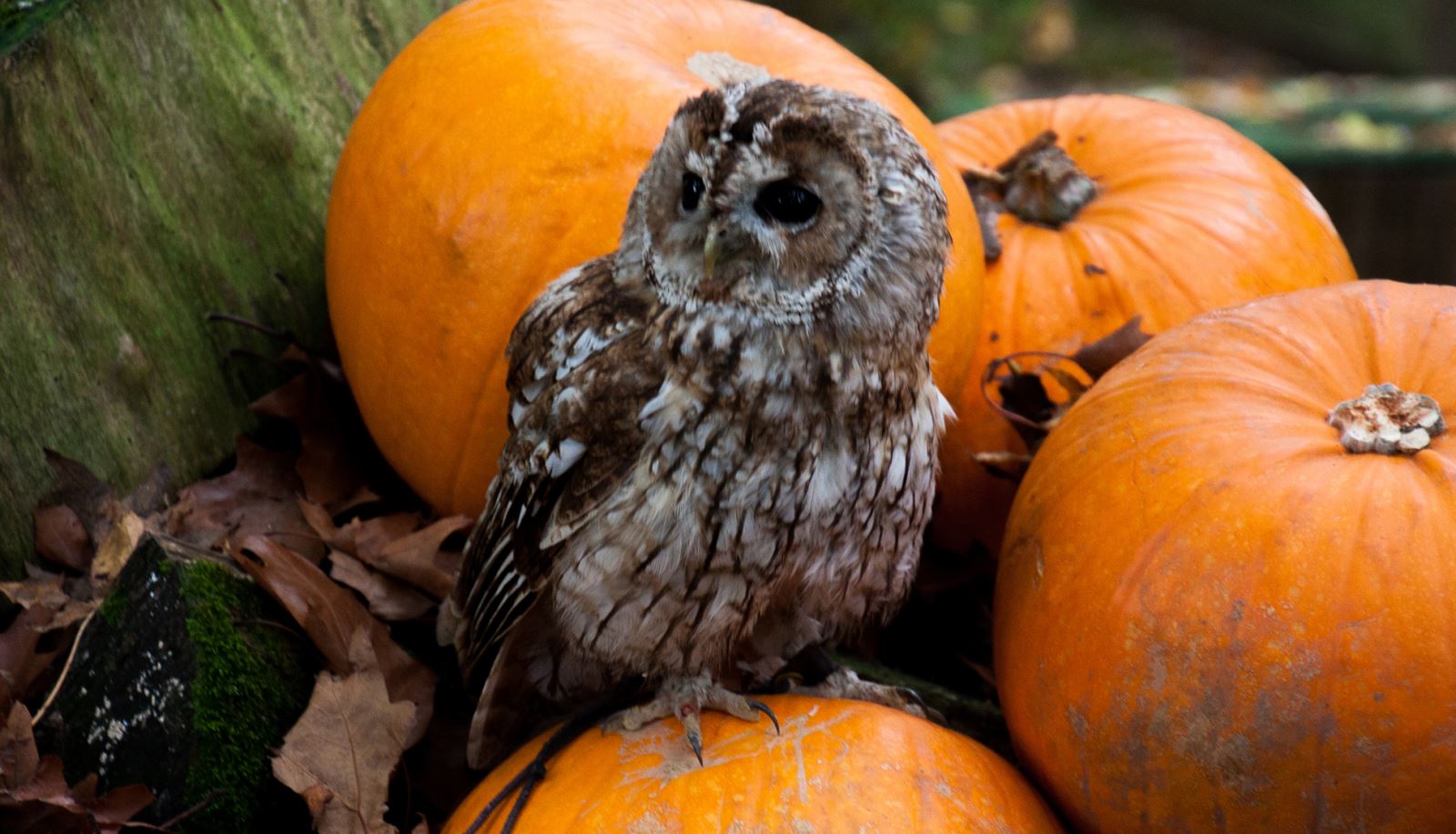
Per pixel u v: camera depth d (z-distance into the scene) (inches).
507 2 135.3
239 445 138.5
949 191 134.0
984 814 104.5
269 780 114.5
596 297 113.7
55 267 129.3
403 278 128.9
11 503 124.4
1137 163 157.9
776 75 134.0
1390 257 294.7
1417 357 108.4
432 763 126.3
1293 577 96.8
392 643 124.0
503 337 126.4
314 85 155.6
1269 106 329.4
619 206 124.2
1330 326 112.3
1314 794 96.7
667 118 125.1
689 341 104.3
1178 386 110.8
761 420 103.9
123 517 124.2
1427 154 283.6
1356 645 94.6
